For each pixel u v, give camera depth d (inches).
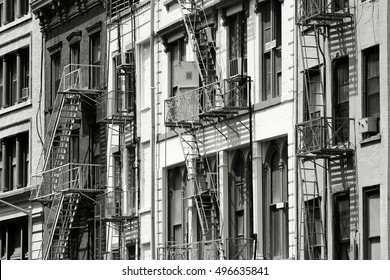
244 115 2255.2
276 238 2182.6
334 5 2020.2
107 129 2738.7
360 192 1950.1
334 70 2025.1
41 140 2967.5
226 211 2295.8
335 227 1999.3
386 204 1899.6
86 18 2856.8
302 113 2097.7
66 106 2854.3
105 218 2613.2
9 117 3176.7
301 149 2007.9
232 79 2249.0
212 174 2335.1
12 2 3225.9
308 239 2034.9
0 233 3171.8
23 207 3080.7
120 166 2684.5
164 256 2445.9
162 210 2507.4
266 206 2204.7
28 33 3125.0
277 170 2190.0
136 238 2591.0
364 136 1951.3
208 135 2353.6
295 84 2118.6
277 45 2196.1
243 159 2272.4
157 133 2534.5
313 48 2074.3
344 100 2003.0
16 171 3144.7
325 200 2016.5
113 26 2733.8
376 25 1937.7
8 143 3184.1
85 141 2827.3
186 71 2374.5
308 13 2027.6
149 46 2603.3
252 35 2251.5
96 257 2746.1
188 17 2390.5
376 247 1921.8
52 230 2790.4
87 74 2824.8
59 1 2933.1
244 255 2222.0
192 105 2347.4
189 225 2405.3
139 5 2623.0
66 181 2837.1
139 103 2620.6
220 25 2337.6
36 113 3068.4
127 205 2642.7
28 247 2918.3
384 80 1915.6
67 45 2935.5
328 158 2006.6
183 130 2418.8
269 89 2214.6
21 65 3164.4
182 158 2440.9
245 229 2236.7
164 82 2527.1
